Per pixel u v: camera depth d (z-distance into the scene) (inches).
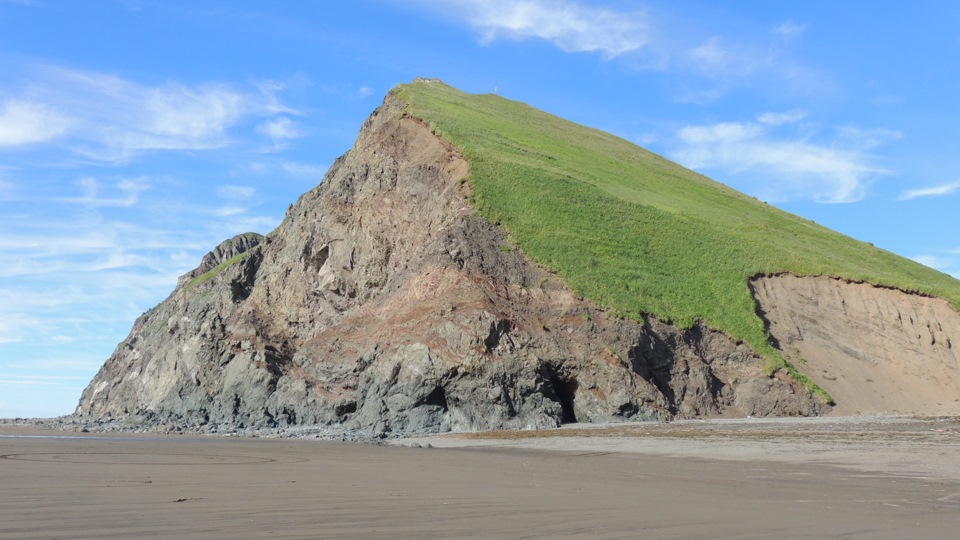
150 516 506.0
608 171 3496.6
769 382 2146.9
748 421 1813.5
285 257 2989.7
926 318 2519.7
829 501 652.1
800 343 2391.7
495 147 2977.4
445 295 2116.1
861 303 2576.3
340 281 2716.5
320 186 3437.5
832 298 2593.5
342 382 2229.3
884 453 1079.6
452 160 2755.9
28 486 674.2
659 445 1333.7
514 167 2768.2
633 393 1941.4
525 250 2331.4
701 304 2388.0
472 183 2551.7
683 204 3292.3
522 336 2012.8
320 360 2325.3
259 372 2506.2
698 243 2763.3
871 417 1920.5
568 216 2588.6
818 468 949.2
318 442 1612.9
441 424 1914.4
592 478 844.6
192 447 1365.7
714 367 2217.0
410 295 2235.5
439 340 1998.0
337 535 445.1
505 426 1855.3
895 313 2532.0
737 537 464.1
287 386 2354.8
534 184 2696.9
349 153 3432.6
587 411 1932.8
